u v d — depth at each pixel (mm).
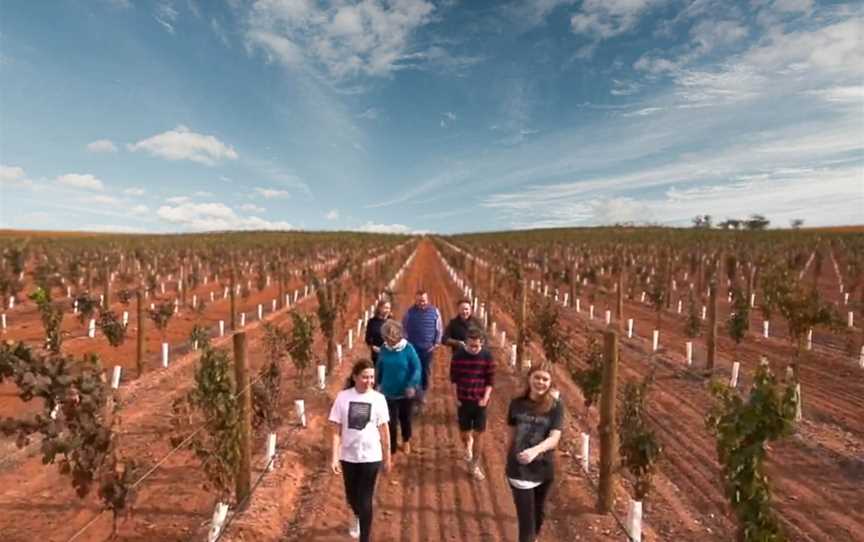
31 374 5449
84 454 5609
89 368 5883
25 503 7219
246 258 48875
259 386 9281
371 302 30109
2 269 27953
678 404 11992
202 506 7258
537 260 49375
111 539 6211
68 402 5605
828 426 10523
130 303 28547
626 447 6941
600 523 6859
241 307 29516
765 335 19406
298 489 7941
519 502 5391
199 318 24672
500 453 9289
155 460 8703
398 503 7520
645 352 17438
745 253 38406
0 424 5512
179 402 8094
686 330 17312
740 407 5184
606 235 88812
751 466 5109
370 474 5883
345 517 7070
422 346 9344
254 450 8984
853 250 39281
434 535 6727
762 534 5078
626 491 7930
